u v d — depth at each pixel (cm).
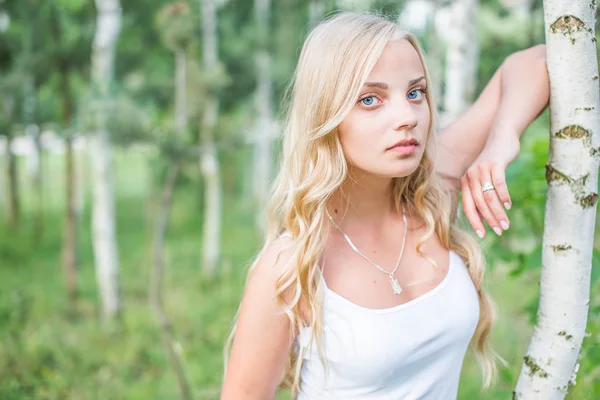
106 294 743
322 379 129
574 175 120
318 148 123
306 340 128
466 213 123
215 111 971
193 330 624
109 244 759
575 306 124
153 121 636
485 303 148
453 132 149
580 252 122
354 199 132
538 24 488
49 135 1263
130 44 1215
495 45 658
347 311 123
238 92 1117
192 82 795
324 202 124
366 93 118
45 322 674
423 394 129
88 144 871
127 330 659
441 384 132
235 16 1225
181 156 612
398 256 133
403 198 140
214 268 965
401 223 137
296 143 127
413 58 120
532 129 448
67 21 1048
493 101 146
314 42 124
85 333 648
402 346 123
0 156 2017
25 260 1091
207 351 539
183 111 787
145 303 795
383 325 122
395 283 128
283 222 134
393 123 116
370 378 124
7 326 587
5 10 1005
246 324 125
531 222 239
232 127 816
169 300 794
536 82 132
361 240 132
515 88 135
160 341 597
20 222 1362
